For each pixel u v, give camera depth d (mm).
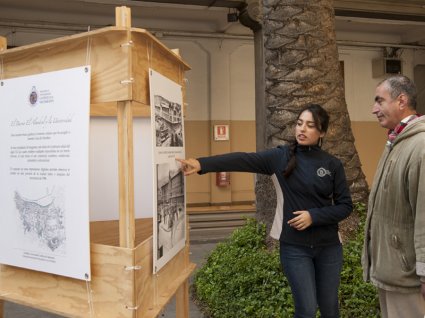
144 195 2988
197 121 11516
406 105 2389
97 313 2062
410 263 2324
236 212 10609
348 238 4316
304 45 4504
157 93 2230
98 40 2020
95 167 3020
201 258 7133
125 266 1980
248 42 11711
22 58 2256
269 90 4613
